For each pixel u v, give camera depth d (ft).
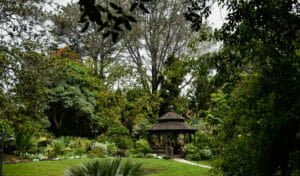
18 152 57.77
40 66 39.19
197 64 18.52
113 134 79.51
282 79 15.33
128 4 69.92
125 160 20.61
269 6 13.91
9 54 37.60
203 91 94.89
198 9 14.32
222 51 17.67
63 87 78.74
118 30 10.30
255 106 16.52
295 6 13.89
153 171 49.26
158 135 81.97
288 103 15.53
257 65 16.51
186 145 73.20
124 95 87.45
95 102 83.10
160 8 99.55
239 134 18.33
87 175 19.19
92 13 9.97
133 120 84.94
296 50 15.64
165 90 98.12
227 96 18.79
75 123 85.92
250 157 16.93
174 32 100.94
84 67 84.64
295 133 15.66
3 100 36.70
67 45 102.32
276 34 14.33
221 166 18.47
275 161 16.46
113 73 88.63
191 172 47.50
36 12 39.52
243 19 14.48
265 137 16.24
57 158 58.75
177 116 77.61
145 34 101.55
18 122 41.83
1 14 37.86
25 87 38.14
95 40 101.55
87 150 67.46
